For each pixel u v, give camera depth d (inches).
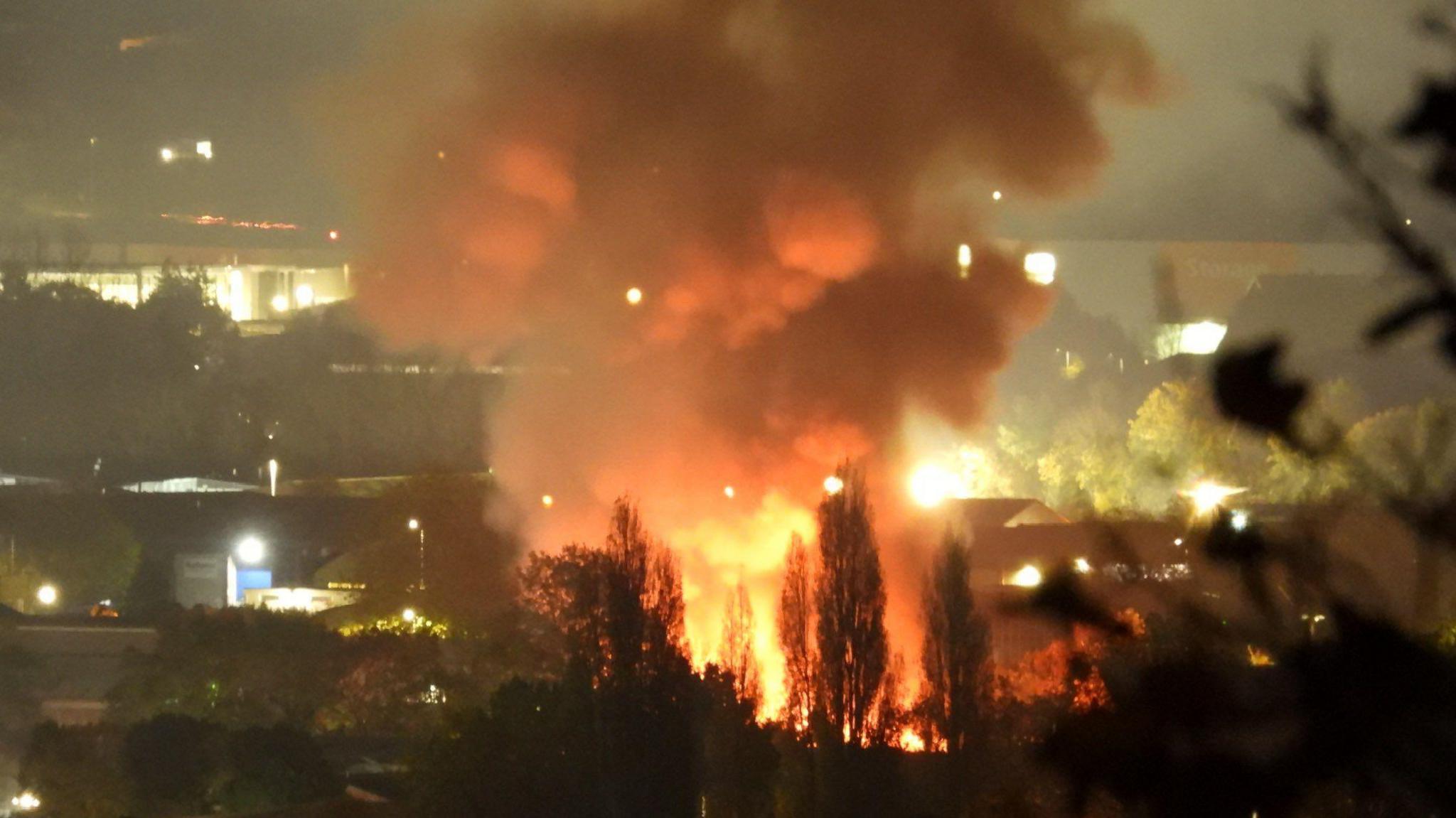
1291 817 121.6
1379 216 116.3
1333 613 122.6
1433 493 120.3
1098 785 130.6
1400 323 116.0
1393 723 118.7
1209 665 127.7
